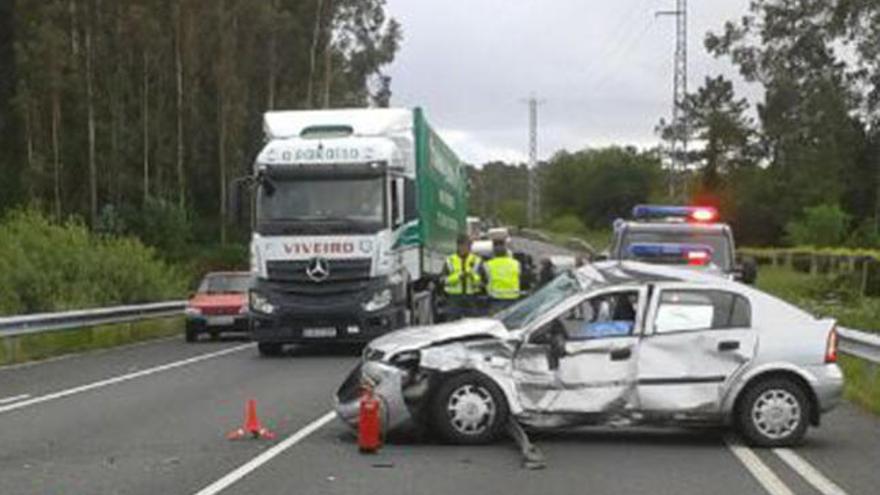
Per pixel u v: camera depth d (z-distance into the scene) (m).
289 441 12.07
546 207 145.88
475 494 9.52
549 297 12.48
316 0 68.69
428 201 25.83
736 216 81.31
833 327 11.90
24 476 10.29
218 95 66.19
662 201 96.81
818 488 9.80
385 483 9.94
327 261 21.44
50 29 59.31
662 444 11.99
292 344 24.25
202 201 71.44
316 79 69.62
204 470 10.52
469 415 11.69
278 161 21.66
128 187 64.19
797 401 11.76
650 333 11.79
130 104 64.94
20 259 28.52
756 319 11.85
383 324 21.45
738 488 9.79
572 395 11.72
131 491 9.64
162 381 17.89
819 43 71.12
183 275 38.22
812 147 79.12
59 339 24.73
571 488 9.76
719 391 11.72
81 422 13.57
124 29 62.50
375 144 21.80
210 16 64.50
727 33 73.88
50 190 61.50
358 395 11.98
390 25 72.25
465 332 11.82
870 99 71.88
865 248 62.56
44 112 61.31
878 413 14.26
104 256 30.95
